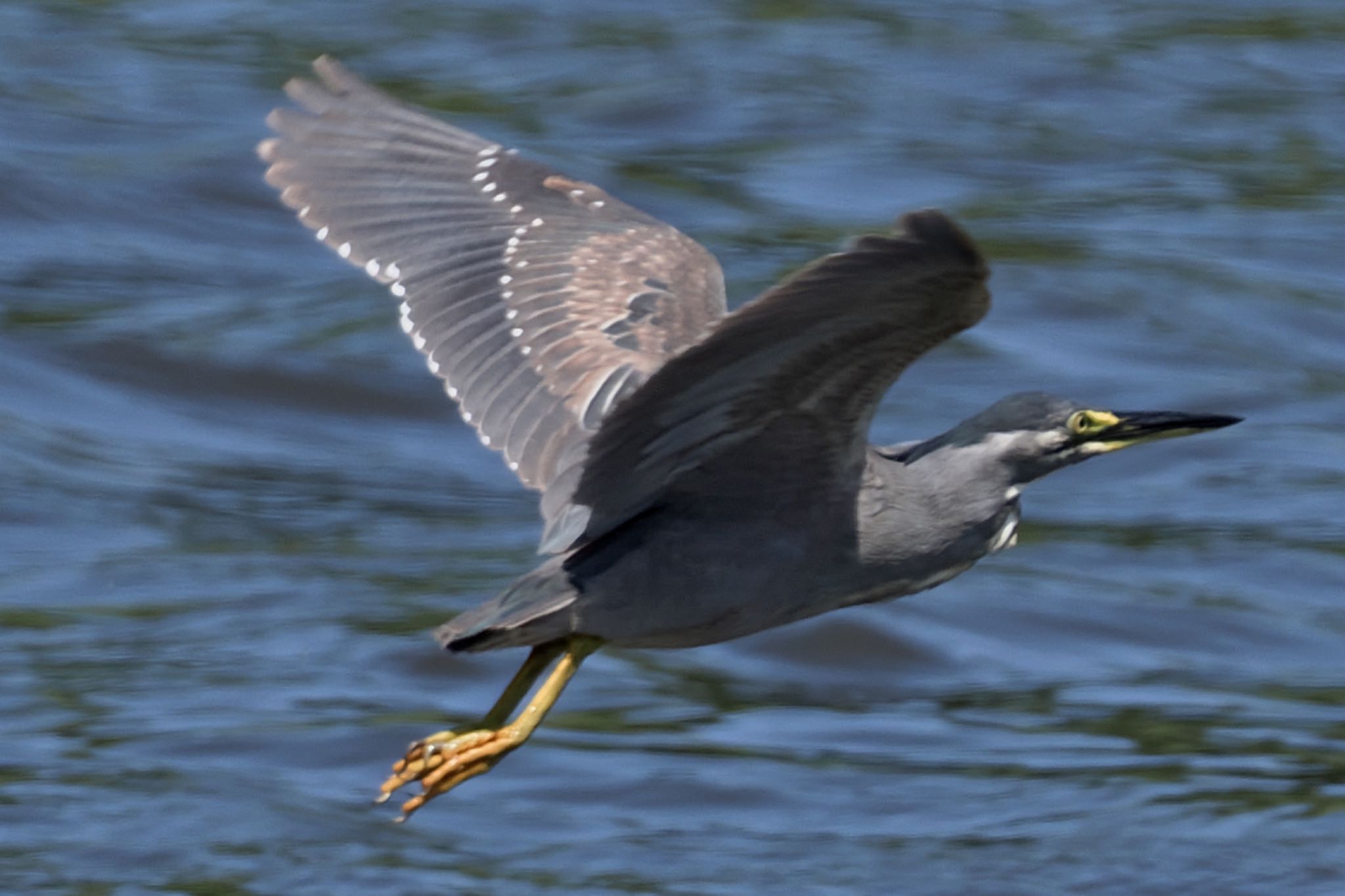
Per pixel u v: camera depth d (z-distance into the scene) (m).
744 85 22.23
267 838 10.66
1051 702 13.01
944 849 10.80
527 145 20.44
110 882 10.20
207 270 18.80
